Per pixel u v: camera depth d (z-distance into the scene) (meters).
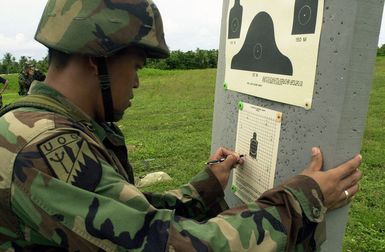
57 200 0.94
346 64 1.06
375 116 8.65
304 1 1.18
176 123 8.84
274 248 0.99
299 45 1.21
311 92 1.17
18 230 1.00
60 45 1.08
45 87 1.13
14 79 21.28
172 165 5.67
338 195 1.12
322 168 1.16
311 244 1.09
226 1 1.69
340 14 1.07
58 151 0.97
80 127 1.07
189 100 12.40
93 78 1.14
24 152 0.97
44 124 1.01
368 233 3.53
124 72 1.16
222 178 1.58
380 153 5.83
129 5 1.11
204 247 0.93
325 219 1.12
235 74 1.62
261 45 1.41
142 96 14.02
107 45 1.07
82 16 1.08
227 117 1.73
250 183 1.55
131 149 6.65
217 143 1.84
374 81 14.16
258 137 1.47
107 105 1.17
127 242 0.92
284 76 1.29
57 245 1.01
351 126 1.12
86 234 0.92
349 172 1.14
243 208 1.06
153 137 7.50
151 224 0.95
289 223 1.03
